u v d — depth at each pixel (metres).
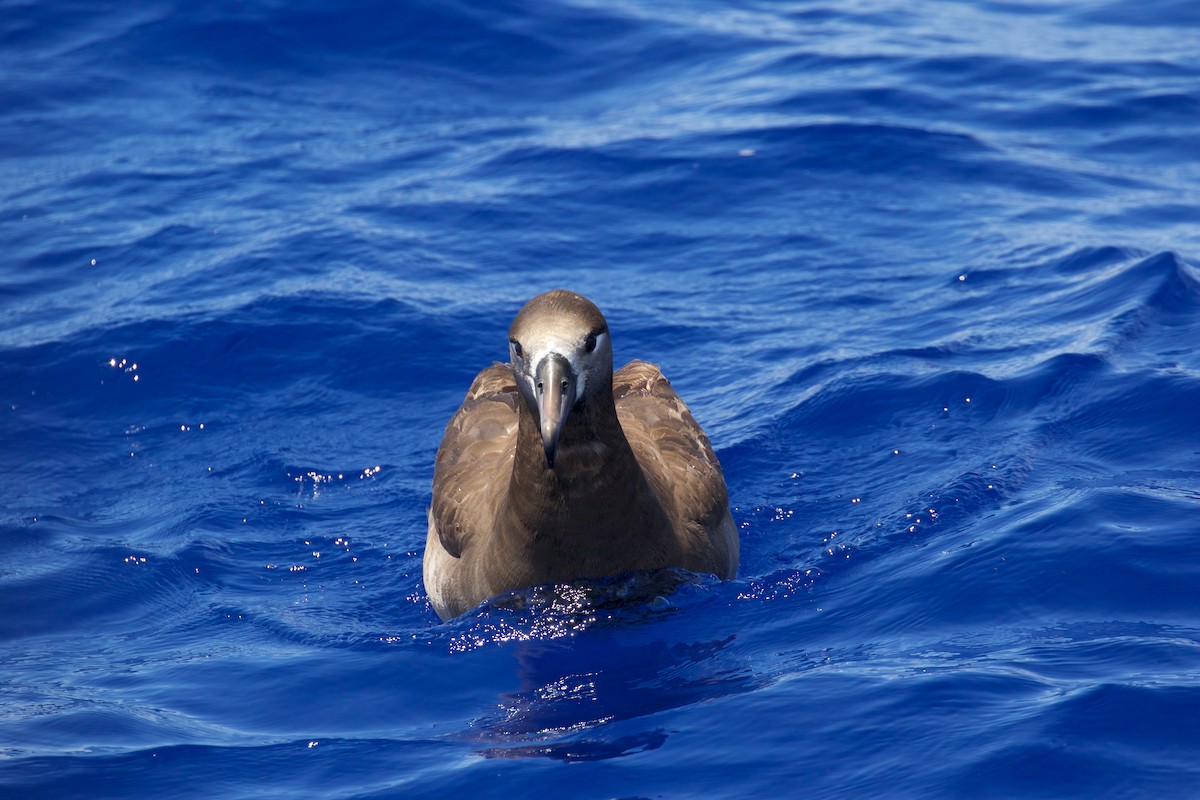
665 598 13.84
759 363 19.52
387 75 31.14
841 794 10.39
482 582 14.12
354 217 24.52
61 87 30.66
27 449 18.41
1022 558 13.74
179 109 29.83
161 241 23.97
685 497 14.55
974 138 26.75
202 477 17.69
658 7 34.31
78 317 21.48
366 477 17.59
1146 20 33.38
